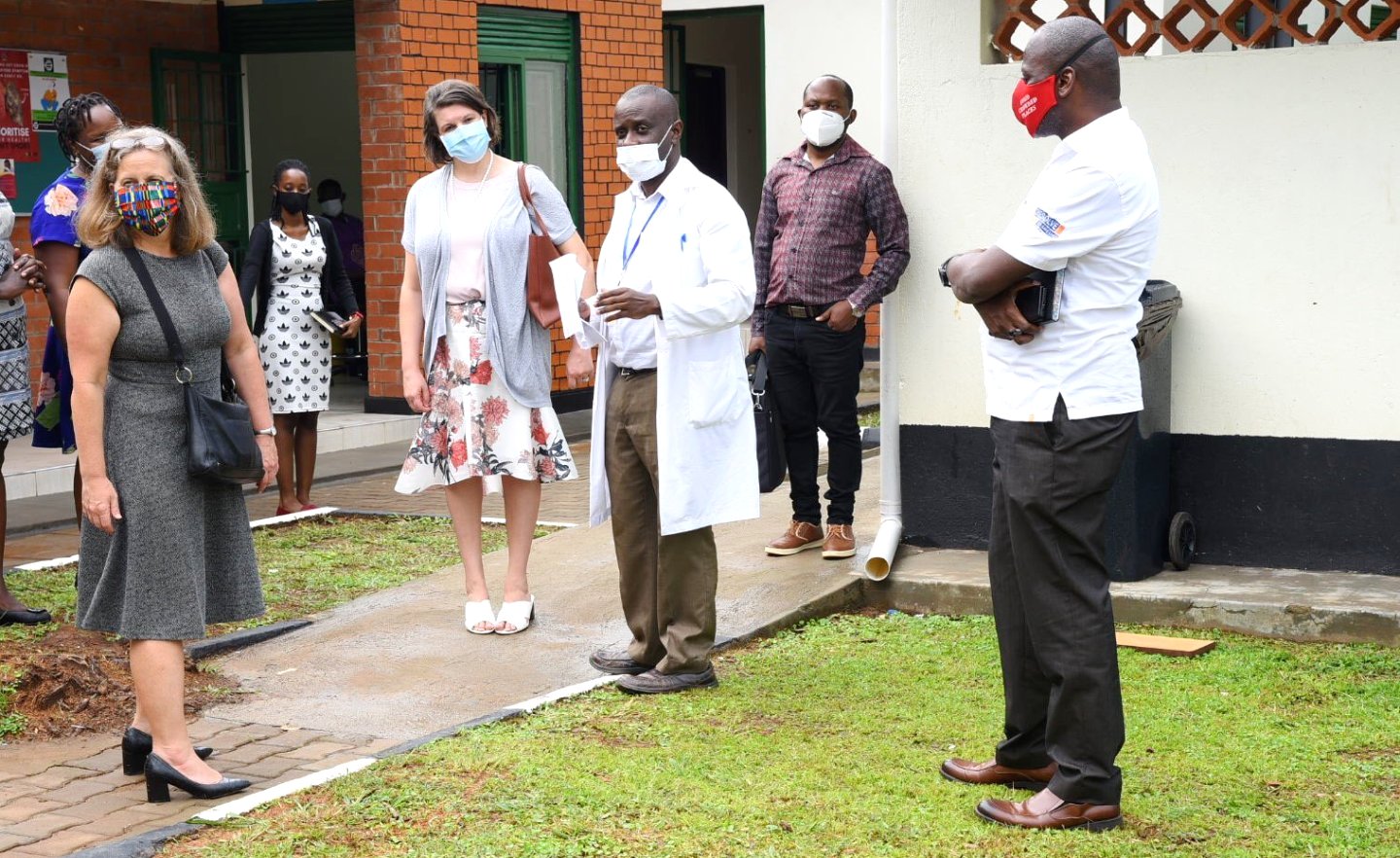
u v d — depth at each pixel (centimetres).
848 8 1466
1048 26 405
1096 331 403
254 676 594
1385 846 399
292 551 809
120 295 438
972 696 539
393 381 1188
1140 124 659
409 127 1155
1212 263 652
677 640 548
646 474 557
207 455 445
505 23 1241
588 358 632
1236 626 605
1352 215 626
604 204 1347
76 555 797
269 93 1538
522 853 402
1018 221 403
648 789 446
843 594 670
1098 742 411
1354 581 630
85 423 438
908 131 700
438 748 487
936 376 704
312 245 888
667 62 1636
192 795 464
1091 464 404
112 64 1159
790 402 712
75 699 551
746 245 536
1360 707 514
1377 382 629
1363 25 627
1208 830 414
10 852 419
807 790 447
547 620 659
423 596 702
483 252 623
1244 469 656
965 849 402
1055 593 411
